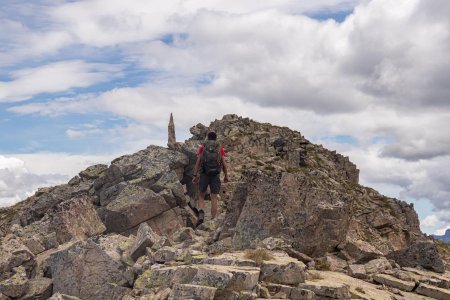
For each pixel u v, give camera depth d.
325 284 15.32
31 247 24.36
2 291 20.66
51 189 35.22
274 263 15.91
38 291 20.98
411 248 21.62
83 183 32.34
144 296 16.08
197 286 13.48
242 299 13.79
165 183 28.31
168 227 26.66
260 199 21.38
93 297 20.12
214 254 20.00
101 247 21.42
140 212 26.23
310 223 20.09
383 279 18.53
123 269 20.66
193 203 29.23
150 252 20.70
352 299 15.23
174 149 33.22
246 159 40.19
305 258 19.33
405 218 40.50
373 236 26.70
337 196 21.42
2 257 22.58
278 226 20.64
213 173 26.55
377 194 45.41
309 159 45.91
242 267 15.52
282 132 51.78
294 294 14.82
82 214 25.95
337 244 20.69
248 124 51.28
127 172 29.34
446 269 23.72
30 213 31.66
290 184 21.52
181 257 19.52
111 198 28.73
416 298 17.22
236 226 21.56
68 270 21.16
